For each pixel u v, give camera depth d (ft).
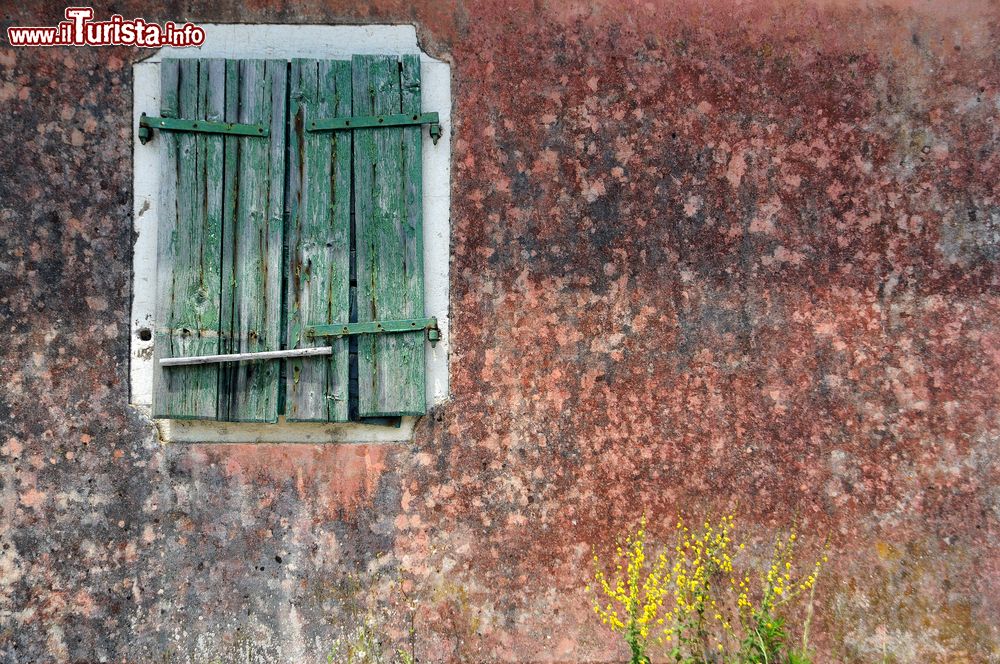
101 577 10.53
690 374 11.11
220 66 10.57
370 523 10.77
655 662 10.87
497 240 11.06
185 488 10.66
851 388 11.19
